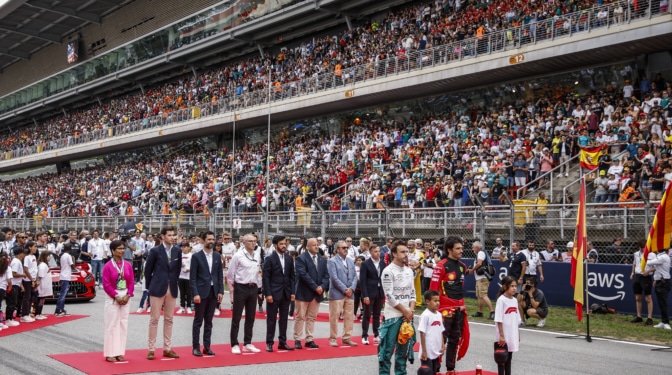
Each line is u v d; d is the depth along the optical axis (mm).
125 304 10227
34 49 73938
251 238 11367
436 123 30344
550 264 17203
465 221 19828
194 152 48688
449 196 23297
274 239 11602
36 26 66438
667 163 18141
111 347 10055
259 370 9633
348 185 29875
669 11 22500
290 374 9344
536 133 24703
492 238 19156
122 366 9719
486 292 15914
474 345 12141
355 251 17984
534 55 26391
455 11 32062
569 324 14688
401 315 8742
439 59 30359
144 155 53562
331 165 32750
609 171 19625
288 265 11648
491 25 29094
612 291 15906
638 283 14641
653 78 25047
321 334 13719
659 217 11234
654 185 17875
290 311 16516
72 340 12086
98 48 63500
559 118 24656
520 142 24344
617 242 16500
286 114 38875
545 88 28812
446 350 9266
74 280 17984
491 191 22438
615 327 14148
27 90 72562
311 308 11891
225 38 46312
